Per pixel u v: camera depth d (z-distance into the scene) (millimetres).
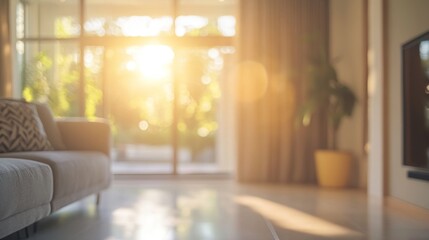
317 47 4297
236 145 4312
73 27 4672
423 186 2469
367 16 3625
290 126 4297
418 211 2443
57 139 2727
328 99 3908
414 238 1928
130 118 4914
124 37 4637
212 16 4742
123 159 4980
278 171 4301
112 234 1959
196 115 4918
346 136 4117
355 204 2871
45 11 4672
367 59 3641
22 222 1669
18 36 4648
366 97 3666
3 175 1501
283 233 2006
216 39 4652
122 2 4746
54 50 4695
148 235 1943
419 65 2373
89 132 2854
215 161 4988
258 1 4328
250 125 4297
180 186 3836
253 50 4312
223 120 4895
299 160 4281
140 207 2697
